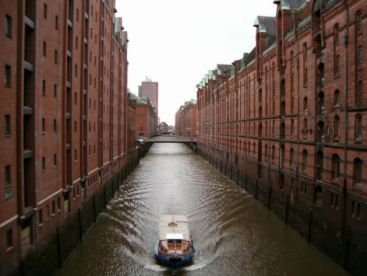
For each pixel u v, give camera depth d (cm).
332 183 2841
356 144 2527
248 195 5091
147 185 5875
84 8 3431
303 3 4003
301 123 3500
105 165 4662
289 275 2547
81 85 3406
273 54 4394
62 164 2817
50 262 2469
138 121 15425
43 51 2412
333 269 2620
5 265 1845
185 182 6172
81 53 3403
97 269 2627
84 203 3441
